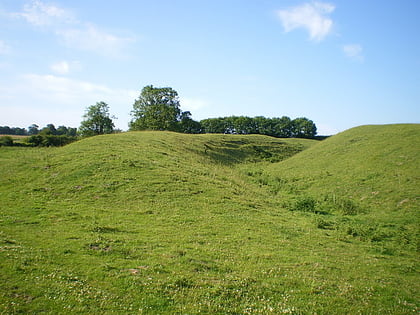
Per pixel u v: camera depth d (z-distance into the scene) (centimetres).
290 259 1496
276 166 5559
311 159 5262
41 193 2198
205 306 968
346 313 1035
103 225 1656
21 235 1395
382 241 2012
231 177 3731
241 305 1004
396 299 1188
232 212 2230
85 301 905
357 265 1552
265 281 1209
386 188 3064
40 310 835
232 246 1574
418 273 1524
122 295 971
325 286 1223
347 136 6025
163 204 2172
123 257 1269
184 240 1570
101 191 2292
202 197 2450
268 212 2447
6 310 806
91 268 1127
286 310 996
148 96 8875
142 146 3834
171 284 1074
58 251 1249
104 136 4269
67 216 1773
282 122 14312
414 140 4309
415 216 2403
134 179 2572
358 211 2678
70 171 2636
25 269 1045
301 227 2169
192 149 5028
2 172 2611
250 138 8100
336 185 3538
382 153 4150
